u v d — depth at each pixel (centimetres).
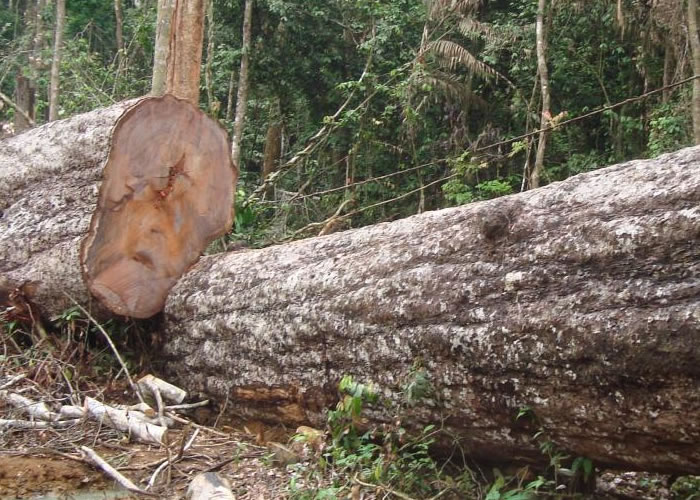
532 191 372
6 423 432
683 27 1064
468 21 1248
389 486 354
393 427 377
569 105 1249
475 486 369
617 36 1210
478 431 361
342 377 411
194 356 502
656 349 294
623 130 1185
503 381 343
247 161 1501
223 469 395
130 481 371
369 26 1320
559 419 329
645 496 388
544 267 340
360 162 1270
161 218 533
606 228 324
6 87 1858
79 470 387
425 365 371
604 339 307
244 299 470
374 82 1205
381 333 390
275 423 460
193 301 504
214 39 1310
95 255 512
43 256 545
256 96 1385
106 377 529
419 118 1211
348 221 936
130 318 534
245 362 465
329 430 404
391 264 402
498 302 349
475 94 1260
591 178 354
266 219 1092
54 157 570
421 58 1215
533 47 1225
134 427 434
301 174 1338
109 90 1427
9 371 512
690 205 307
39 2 1716
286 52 1289
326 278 428
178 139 538
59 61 1336
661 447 305
